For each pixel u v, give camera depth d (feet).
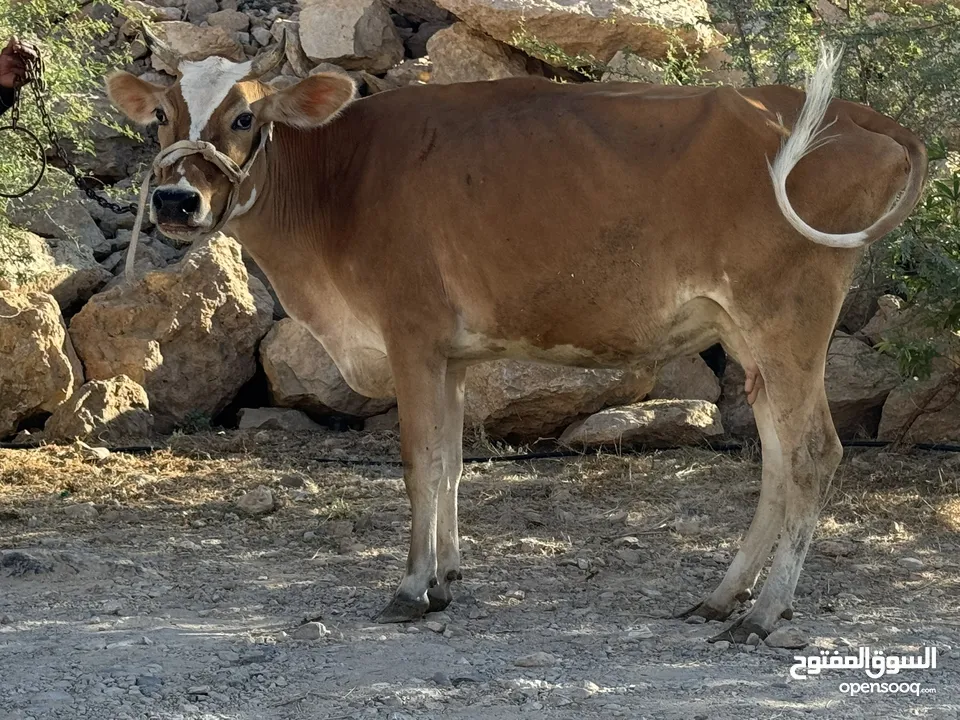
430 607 19.81
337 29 37.93
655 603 20.44
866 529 24.11
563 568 22.15
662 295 18.65
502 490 26.91
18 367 30.86
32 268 32.73
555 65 34.99
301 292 20.85
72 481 27.50
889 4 29.89
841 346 30.09
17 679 16.33
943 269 25.21
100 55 39.37
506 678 16.56
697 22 33.55
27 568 21.13
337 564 22.31
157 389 32.22
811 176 18.15
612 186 18.56
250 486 27.50
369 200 19.69
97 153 37.04
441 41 35.96
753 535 19.70
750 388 19.39
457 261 19.29
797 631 18.12
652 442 29.58
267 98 19.57
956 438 29.25
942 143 26.66
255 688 16.25
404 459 19.52
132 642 17.80
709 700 15.80
